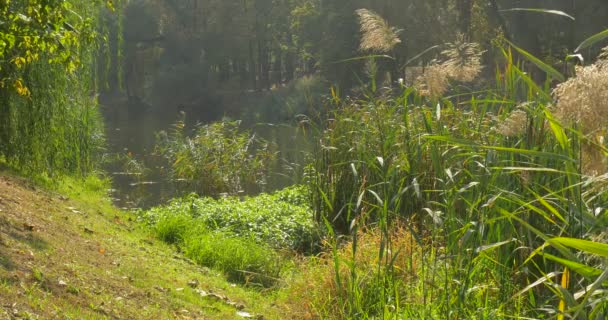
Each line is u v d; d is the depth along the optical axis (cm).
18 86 998
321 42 4581
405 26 3984
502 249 682
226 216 1315
